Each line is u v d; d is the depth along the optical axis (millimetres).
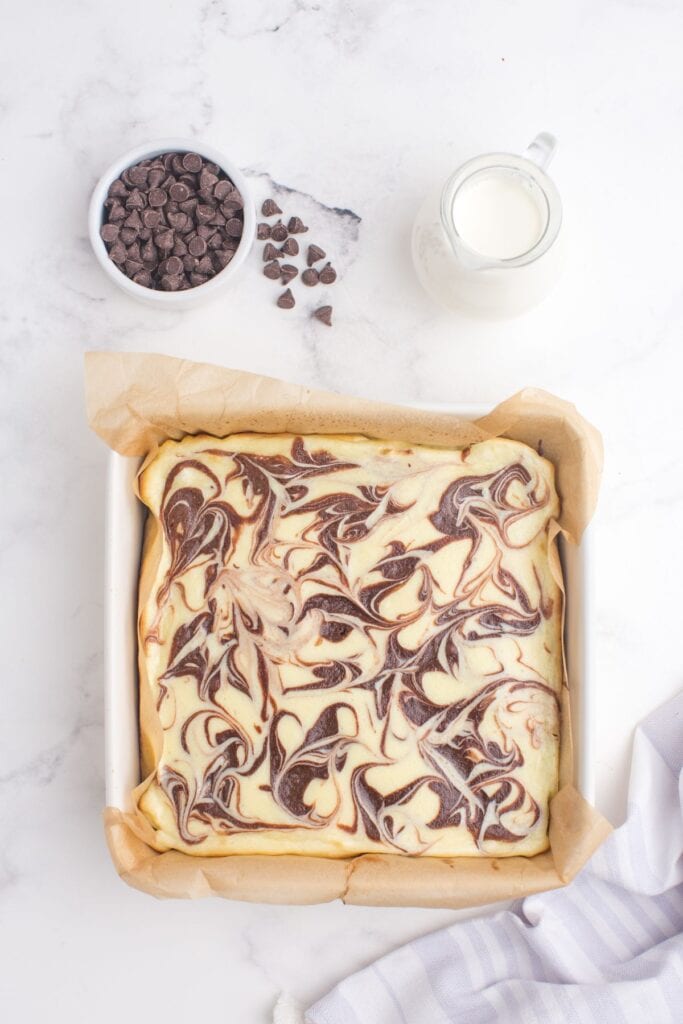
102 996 802
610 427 829
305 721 752
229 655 758
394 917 808
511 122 833
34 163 831
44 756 810
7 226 829
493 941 803
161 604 766
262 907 807
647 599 824
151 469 777
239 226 806
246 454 778
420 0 834
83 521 820
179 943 804
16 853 806
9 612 814
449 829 750
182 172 809
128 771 754
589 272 832
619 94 837
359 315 828
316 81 833
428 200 801
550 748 758
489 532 769
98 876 807
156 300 801
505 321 817
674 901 809
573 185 834
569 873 739
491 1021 789
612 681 821
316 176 831
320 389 824
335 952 805
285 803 750
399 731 752
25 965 802
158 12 832
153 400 766
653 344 831
